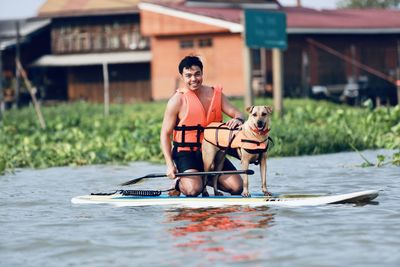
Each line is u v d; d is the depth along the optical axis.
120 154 18.72
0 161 16.08
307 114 24.44
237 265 7.25
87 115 33.12
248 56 26.88
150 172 15.45
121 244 8.25
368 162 14.85
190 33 39.44
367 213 9.52
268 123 10.34
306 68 37.94
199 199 10.51
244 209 10.00
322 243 8.02
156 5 40.09
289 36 37.94
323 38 39.12
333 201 10.23
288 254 7.61
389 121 20.28
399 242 7.97
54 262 7.63
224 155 10.70
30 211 10.53
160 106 36.06
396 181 12.51
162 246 8.09
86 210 10.38
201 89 10.90
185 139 10.84
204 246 8.02
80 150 18.75
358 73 40.38
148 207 10.41
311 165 15.36
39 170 16.56
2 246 8.35
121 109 35.50
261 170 10.62
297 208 9.98
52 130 25.62
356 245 7.89
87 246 8.22
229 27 37.78
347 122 21.42
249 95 27.00
